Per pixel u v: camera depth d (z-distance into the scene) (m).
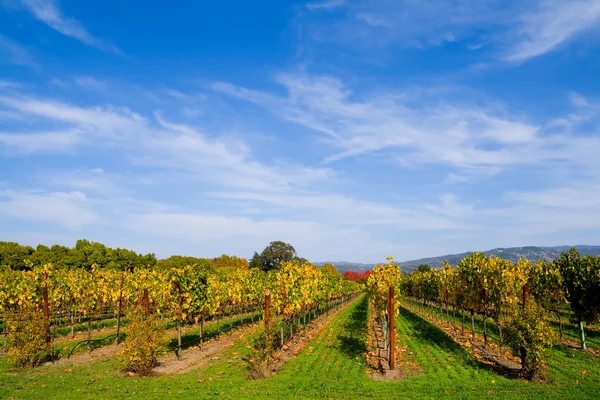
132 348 19.50
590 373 18.59
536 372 17.97
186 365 22.16
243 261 124.38
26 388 16.94
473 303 26.33
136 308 21.75
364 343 28.92
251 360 20.22
